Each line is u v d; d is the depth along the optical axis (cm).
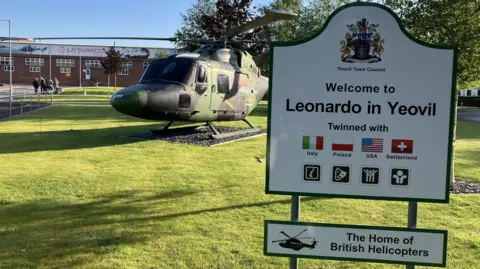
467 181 732
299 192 315
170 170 798
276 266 397
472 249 434
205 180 718
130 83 7162
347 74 305
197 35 2952
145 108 1023
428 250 294
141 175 754
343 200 603
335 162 309
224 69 1247
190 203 588
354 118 306
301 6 2681
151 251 428
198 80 1136
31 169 798
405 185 304
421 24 645
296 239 308
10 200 593
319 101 309
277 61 312
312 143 311
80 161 884
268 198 612
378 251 299
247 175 757
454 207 572
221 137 1234
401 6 670
